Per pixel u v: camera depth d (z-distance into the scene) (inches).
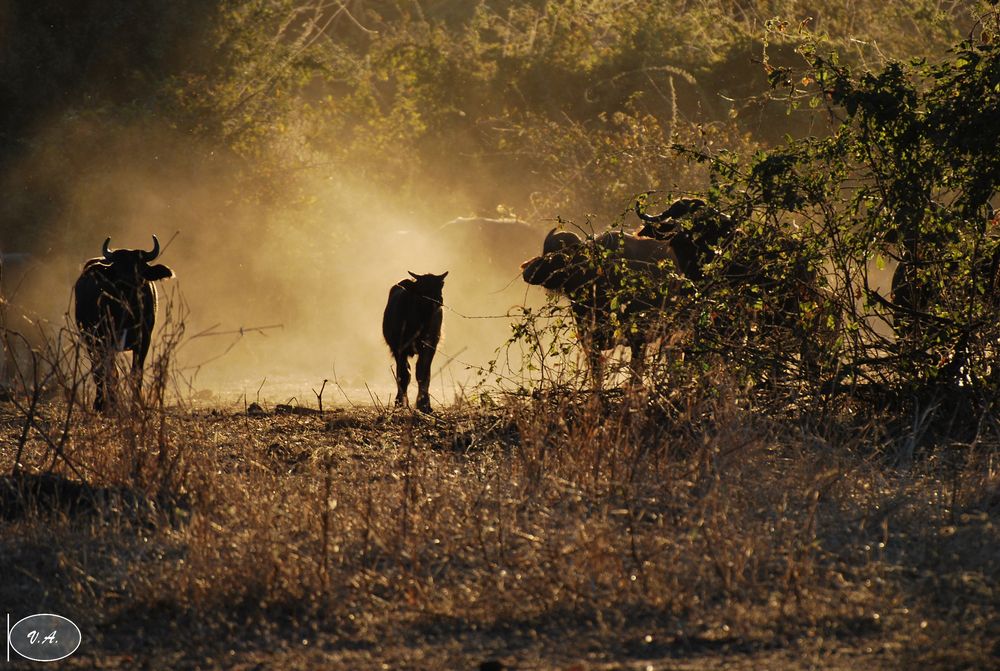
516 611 829.8
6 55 3501.5
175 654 773.9
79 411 1391.5
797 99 1529.3
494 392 1514.5
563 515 1010.1
